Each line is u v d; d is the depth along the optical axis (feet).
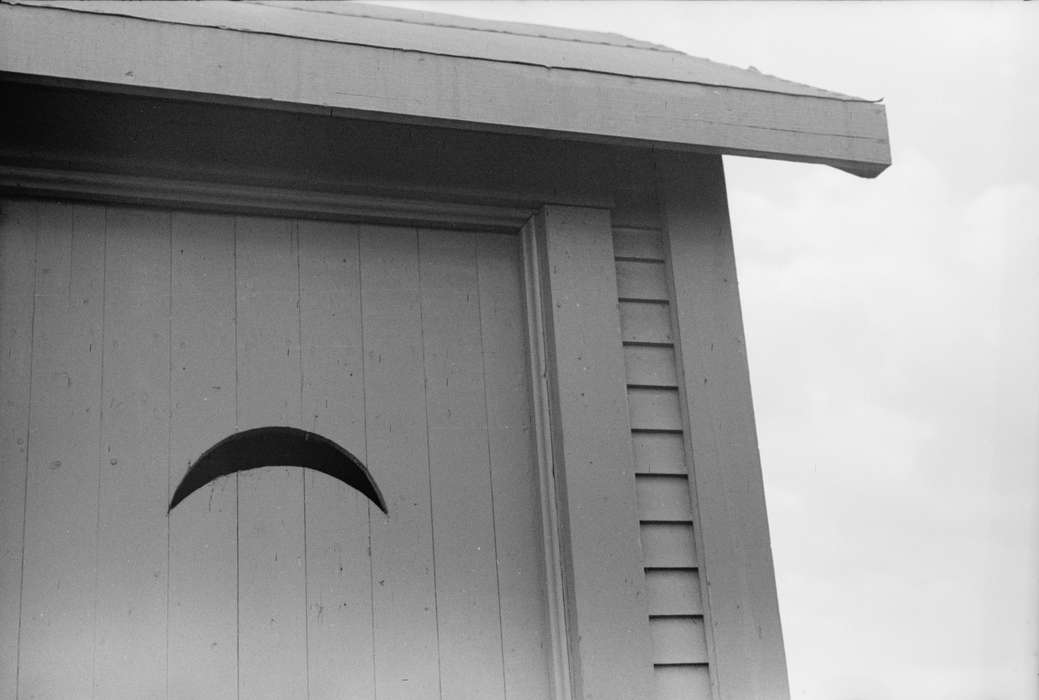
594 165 9.62
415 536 8.50
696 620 8.79
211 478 8.93
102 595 7.66
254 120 8.72
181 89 7.41
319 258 8.84
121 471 7.92
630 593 8.56
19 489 7.66
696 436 9.12
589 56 9.73
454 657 8.35
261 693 7.84
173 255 8.45
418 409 8.78
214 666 7.79
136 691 7.57
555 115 8.30
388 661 8.19
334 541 8.29
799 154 8.96
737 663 8.65
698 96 8.75
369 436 8.59
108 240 8.31
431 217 9.12
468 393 8.95
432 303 9.05
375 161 8.98
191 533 7.97
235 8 8.85
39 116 8.16
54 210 8.23
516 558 8.71
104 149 8.24
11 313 7.93
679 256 9.57
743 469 9.18
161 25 7.44
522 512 8.83
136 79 7.32
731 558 8.90
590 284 9.24
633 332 9.37
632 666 8.39
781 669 8.76
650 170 9.84
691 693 8.58
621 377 9.10
